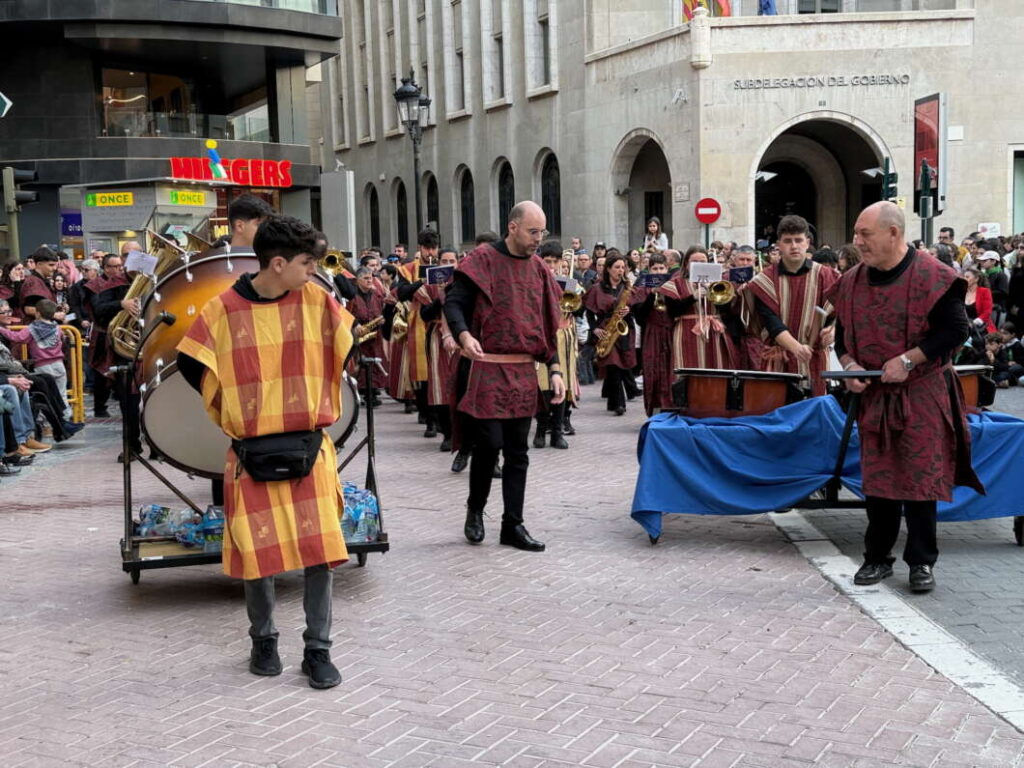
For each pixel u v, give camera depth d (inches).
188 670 213.2
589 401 641.0
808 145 1285.7
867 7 1296.8
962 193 1099.3
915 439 243.9
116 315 376.5
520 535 297.6
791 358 336.8
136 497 382.9
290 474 196.5
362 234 2025.1
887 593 250.8
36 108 1163.9
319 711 191.3
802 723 182.5
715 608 243.4
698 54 1080.2
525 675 205.9
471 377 293.0
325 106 2174.0
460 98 1633.9
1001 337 644.1
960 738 176.1
